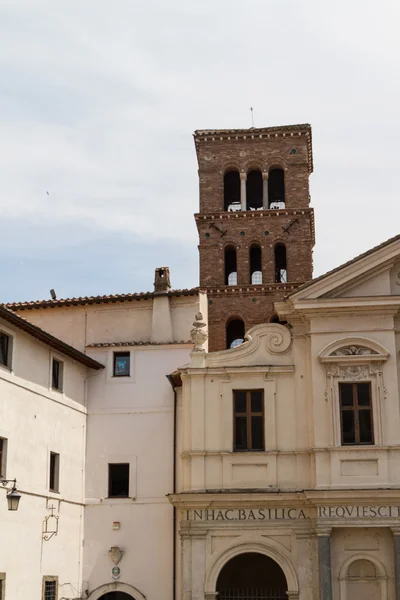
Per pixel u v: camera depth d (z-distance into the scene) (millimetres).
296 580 35312
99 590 40844
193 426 37438
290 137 64250
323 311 37062
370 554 35000
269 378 37688
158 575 40625
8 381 35594
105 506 42062
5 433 35062
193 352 38344
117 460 42688
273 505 36062
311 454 36312
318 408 36312
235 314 59875
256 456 36844
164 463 42312
